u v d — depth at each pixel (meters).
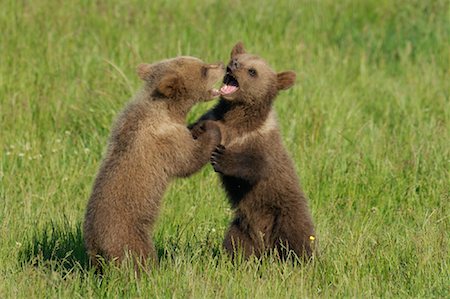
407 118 16.88
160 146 10.90
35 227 12.27
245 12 21.52
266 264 11.43
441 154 15.04
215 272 10.77
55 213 12.91
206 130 11.27
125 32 19.77
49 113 16.23
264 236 11.98
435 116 17.11
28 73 17.41
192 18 20.78
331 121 16.23
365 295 10.38
